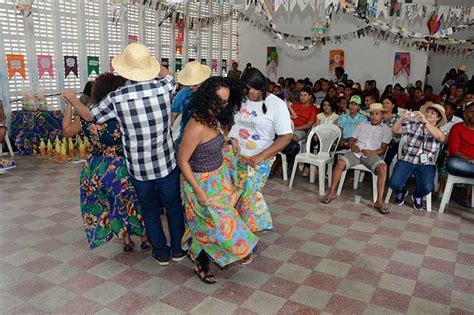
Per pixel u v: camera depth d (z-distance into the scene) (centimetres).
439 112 380
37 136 537
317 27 780
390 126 457
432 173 380
